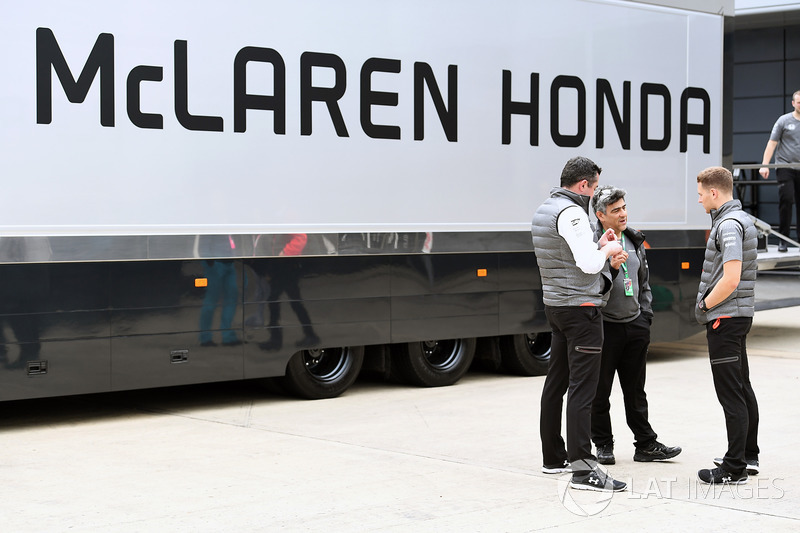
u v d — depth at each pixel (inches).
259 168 346.6
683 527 208.4
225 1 339.9
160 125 328.2
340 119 363.3
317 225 358.6
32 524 212.1
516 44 406.0
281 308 351.9
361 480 249.1
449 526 209.2
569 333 244.7
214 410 351.3
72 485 245.4
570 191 247.0
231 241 341.1
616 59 435.5
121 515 218.5
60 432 312.0
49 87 310.3
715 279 247.1
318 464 266.7
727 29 472.1
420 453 280.5
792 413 331.9
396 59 376.5
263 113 346.9
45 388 311.6
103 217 319.0
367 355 397.7
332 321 362.3
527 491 238.5
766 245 563.2
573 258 243.3
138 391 393.4
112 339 321.7
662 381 404.5
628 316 265.7
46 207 310.3
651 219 447.5
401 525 209.9
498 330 402.9
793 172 585.6
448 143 388.5
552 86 416.8
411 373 392.8
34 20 308.0
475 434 306.7
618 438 301.7
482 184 397.4
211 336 339.0
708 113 465.7
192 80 334.3
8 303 305.4
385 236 373.1
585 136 426.3
